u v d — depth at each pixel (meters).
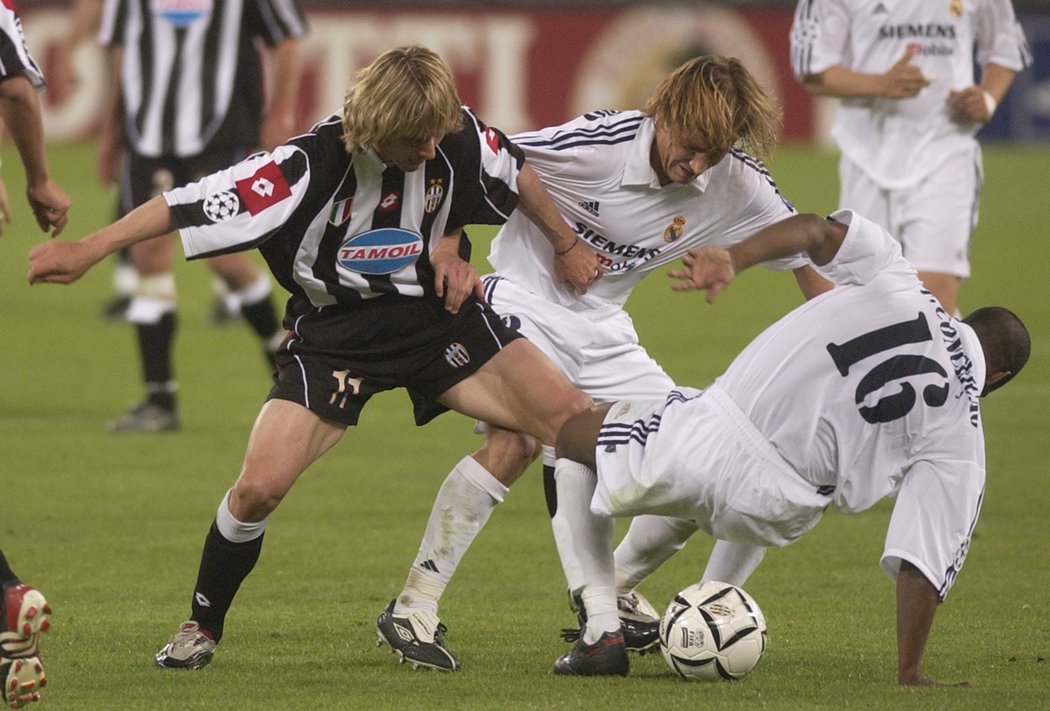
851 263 15.68
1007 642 17.75
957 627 18.55
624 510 15.58
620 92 96.00
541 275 19.08
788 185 80.12
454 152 16.02
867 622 18.86
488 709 14.41
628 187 17.92
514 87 95.38
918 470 15.23
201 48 33.44
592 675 15.95
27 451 30.48
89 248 14.88
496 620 18.94
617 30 95.62
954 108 28.83
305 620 18.81
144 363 32.88
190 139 33.56
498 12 94.56
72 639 17.53
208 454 30.41
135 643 17.36
